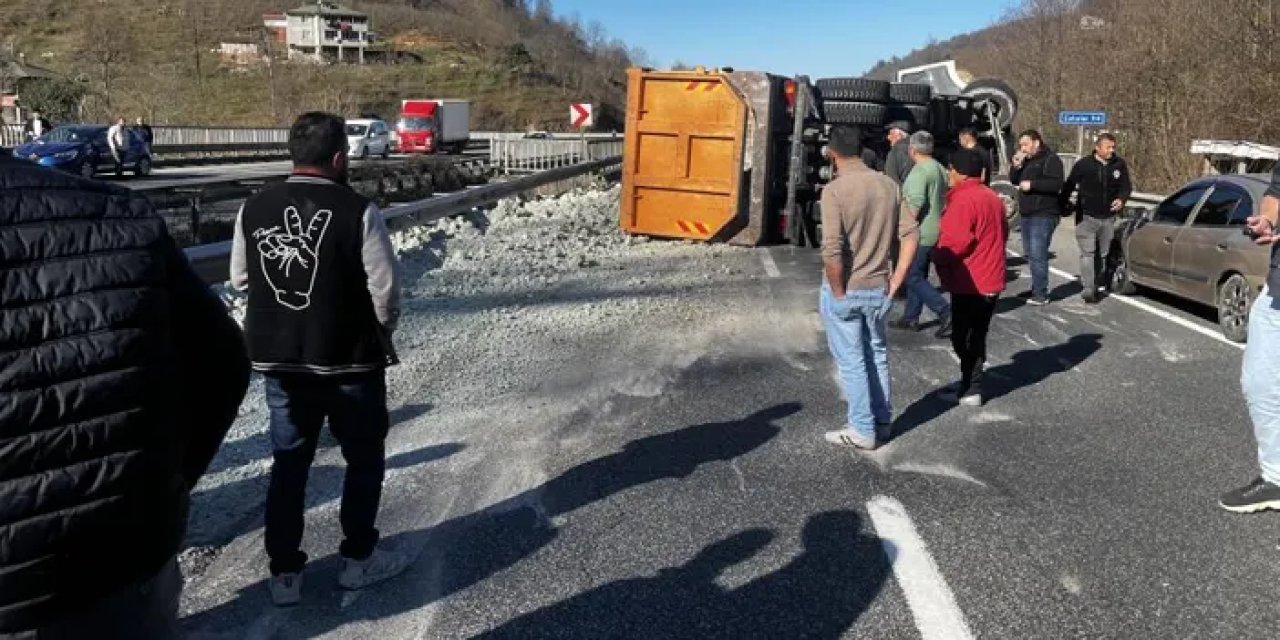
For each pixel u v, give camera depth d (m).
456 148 54.75
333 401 4.04
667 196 15.30
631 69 15.20
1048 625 3.94
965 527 4.88
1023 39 43.91
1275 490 4.95
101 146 29.05
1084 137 31.14
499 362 8.05
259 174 31.80
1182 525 4.91
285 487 4.08
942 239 6.83
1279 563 4.48
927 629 3.91
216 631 3.92
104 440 1.97
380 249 3.93
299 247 3.88
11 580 1.90
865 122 14.71
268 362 3.96
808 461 5.82
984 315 6.83
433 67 99.50
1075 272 13.36
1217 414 6.80
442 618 4.03
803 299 10.93
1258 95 23.45
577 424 6.50
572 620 4.00
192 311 2.26
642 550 4.64
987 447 6.10
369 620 4.02
